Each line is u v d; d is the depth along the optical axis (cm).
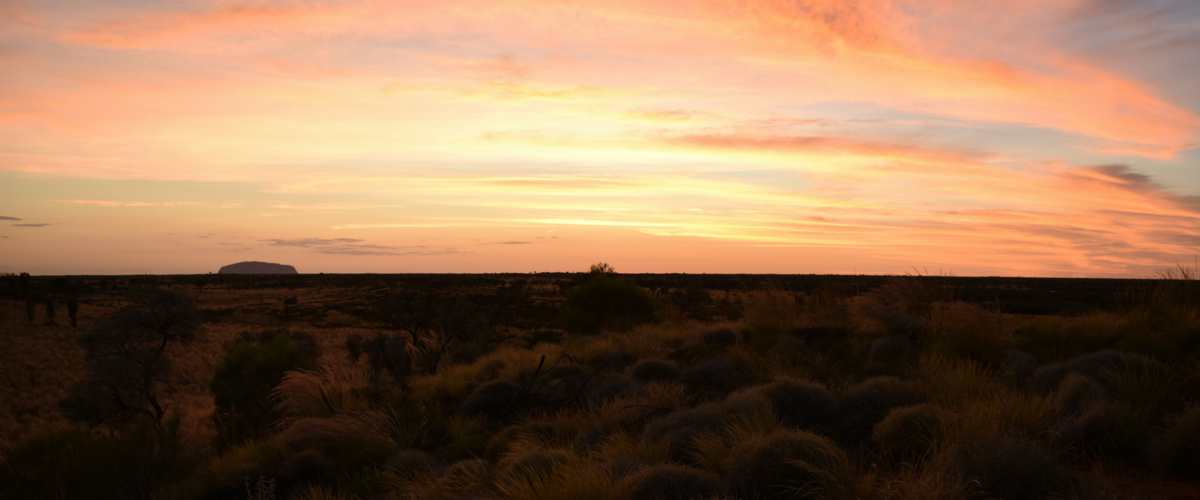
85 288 11212
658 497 463
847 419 644
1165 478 437
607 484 495
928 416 543
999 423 513
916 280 1100
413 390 1231
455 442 870
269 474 810
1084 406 548
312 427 896
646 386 916
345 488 731
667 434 657
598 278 2327
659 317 2238
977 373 755
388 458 807
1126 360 666
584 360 1266
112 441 846
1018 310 2681
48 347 5084
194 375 3903
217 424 1500
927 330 974
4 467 825
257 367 1590
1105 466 464
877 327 1039
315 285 14275
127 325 2864
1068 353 827
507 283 12244
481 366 1367
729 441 586
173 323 3002
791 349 1005
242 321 7056
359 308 8469
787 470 472
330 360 2884
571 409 955
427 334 3050
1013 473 409
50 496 800
